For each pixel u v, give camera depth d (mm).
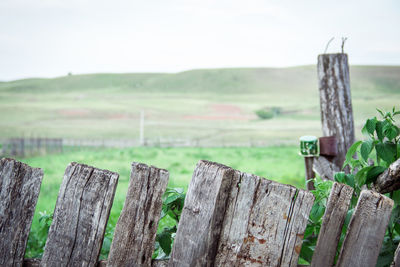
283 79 136875
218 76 140125
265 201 1781
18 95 121000
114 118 92062
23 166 1988
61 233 1910
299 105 107750
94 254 1852
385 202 1786
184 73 146500
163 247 2184
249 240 1771
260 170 14805
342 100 4242
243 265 1765
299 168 15195
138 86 134875
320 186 2400
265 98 118125
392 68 129750
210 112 102812
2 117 89875
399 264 1827
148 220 1845
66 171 1946
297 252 1777
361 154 2436
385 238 2348
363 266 1783
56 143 23500
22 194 1975
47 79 142250
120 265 1831
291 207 1782
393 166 2195
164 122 88000
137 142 32281
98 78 143625
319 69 4348
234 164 17766
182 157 21547
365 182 2361
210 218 1732
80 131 73188
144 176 1853
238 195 1776
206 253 1727
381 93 105062
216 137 65000
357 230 1789
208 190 1763
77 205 1900
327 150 3908
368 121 2484
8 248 1951
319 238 1811
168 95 124750
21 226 1964
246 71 144375
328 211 1812
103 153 23344
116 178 1868
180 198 2205
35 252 3980
